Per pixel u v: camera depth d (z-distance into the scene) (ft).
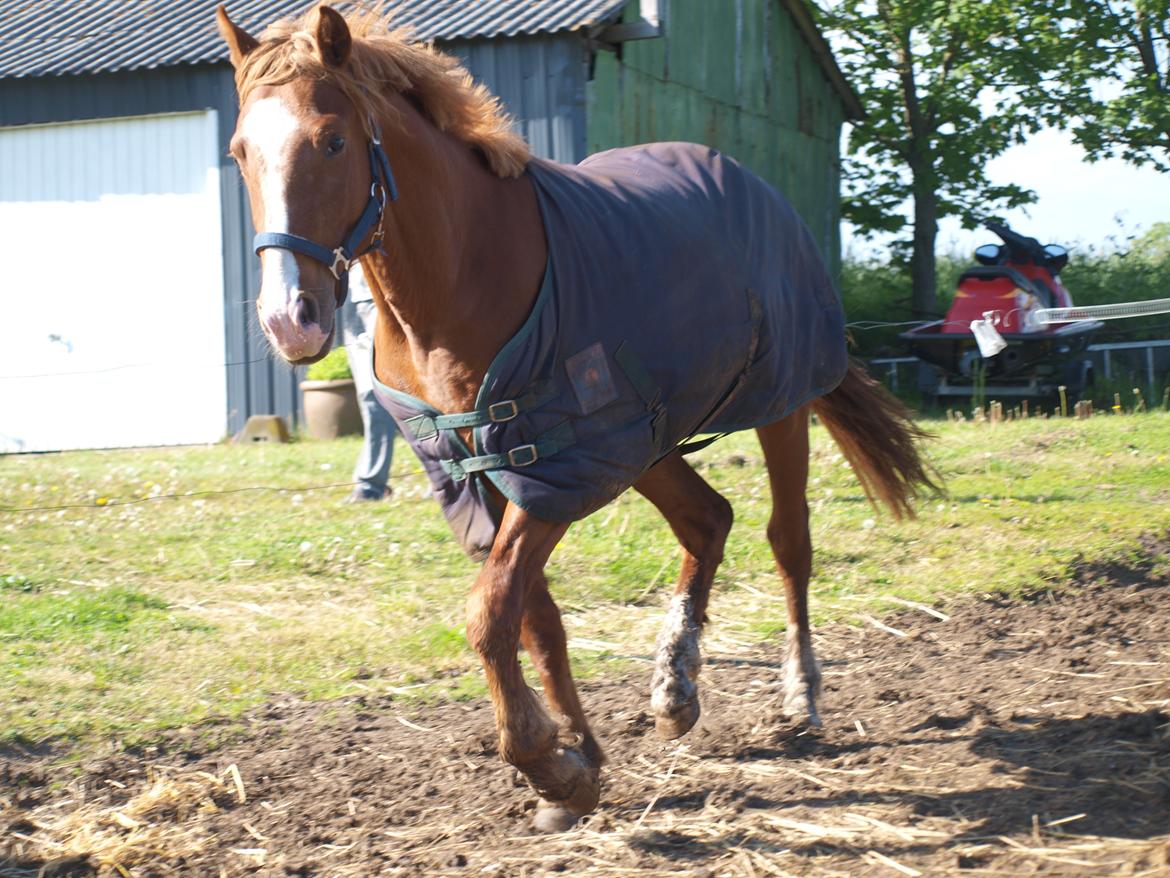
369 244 9.77
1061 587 19.43
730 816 11.22
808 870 9.96
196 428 44.01
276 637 17.52
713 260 11.96
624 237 11.19
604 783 12.18
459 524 11.07
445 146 10.45
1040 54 52.95
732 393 12.50
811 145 55.98
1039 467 30.40
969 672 15.52
